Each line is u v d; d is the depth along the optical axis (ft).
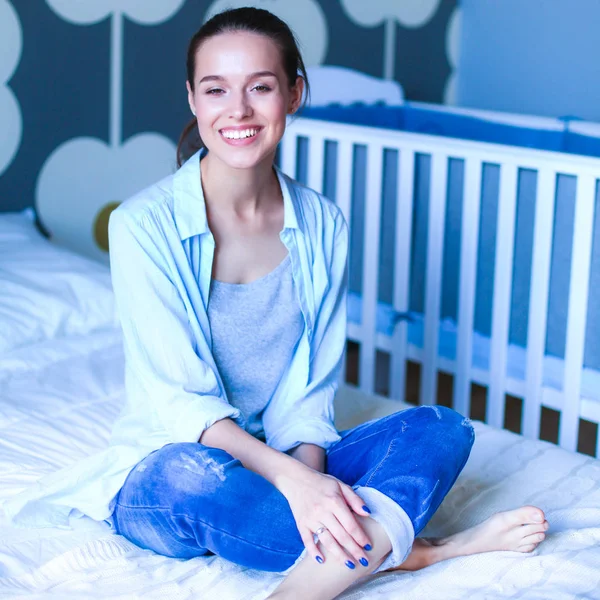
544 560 3.98
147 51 8.59
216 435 4.02
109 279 6.89
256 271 4.36
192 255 4.22
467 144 7.07
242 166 4.10
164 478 3.90
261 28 4.05
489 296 7.55
